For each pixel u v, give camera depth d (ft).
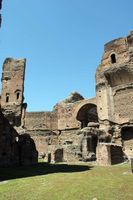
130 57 140.15
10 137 110.93
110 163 98.63
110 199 37.47
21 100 201.98
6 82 209.67
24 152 114.42
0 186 50.52
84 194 40.96
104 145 103.04
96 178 56.95
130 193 40.45
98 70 155.63
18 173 73.00
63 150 132.05
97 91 152.46
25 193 43.60
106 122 140.56
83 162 118.42
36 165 106.52
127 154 128.16
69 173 69.62
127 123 133.08
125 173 63.82
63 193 42.45
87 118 208.33
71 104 201.26
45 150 194.49
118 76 142.92
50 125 206.28
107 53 153.28
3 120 103.76
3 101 203.62
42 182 54.08
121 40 148.87
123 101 138.51
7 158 104.53
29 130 207.41
